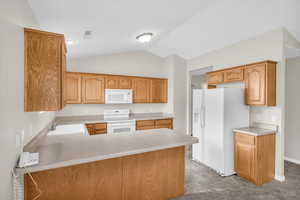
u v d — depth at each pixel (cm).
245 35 302
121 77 410
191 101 499
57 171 147
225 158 279
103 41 292
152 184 197
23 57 140
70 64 382
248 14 253
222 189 238
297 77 334
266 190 236
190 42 380
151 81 456
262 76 260
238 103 292
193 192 230
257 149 247
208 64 408
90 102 374
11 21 115
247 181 261
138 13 204
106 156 142
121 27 238
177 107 475
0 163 95
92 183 162
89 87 373
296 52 304
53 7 158
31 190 139
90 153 145
